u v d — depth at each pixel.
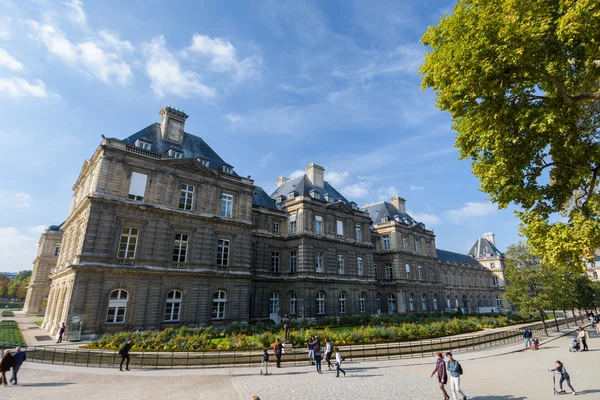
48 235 67.44
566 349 30.17
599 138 12.79
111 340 24.02
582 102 12.61
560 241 11.29
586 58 11.38
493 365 22.70
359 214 54.94
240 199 38.69
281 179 59.22
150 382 16.86
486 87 12.07
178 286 31.55
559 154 12.93
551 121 10.81
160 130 36.47
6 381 15.97
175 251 32.56
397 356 24.94
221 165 39.25
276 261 46.19
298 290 43.34
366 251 54.16
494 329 43.34
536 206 13.52
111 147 29.56
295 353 23.09
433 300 67.06
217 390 15.53
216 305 34.34
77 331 25.36
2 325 37.34
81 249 27.00
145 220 30.75
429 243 71.50
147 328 28.88
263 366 21.14
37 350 21.84
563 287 45.69
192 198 34.91
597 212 11.44
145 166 31.64
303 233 45.00
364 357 24.14
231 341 24.44
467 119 13.41
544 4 10.97
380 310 59.72
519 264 42.53
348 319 42.94
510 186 13.45
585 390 16.03
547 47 11.30
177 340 23.81
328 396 14.78
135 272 28.89
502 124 12.51
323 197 51.59
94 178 30.42
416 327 32.72
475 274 93.00
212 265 34.47
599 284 60.50
